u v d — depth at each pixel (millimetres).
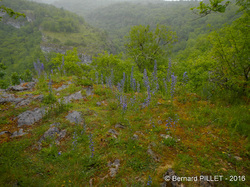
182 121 6148
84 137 5477
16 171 4066
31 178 3943
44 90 9367
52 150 4930
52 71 12625
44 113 6973
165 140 5016
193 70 10062
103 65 14227
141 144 5016
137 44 21359
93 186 3791
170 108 7215
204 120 6156
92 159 4539
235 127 5410
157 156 4492
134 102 7820
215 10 4832
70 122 6441
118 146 5020
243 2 7926
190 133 5480
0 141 5293
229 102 7828
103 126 6176
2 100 7680
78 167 4328
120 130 5867
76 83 10742
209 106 7387
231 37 8289
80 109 7445
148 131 5727
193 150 4664
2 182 3746
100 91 9891
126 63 14312
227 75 8664
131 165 4285
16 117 6617
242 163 4098
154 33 20609
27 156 4785
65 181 3953
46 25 190875
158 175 3859
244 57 7840
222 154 4414
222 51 8602
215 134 5379
